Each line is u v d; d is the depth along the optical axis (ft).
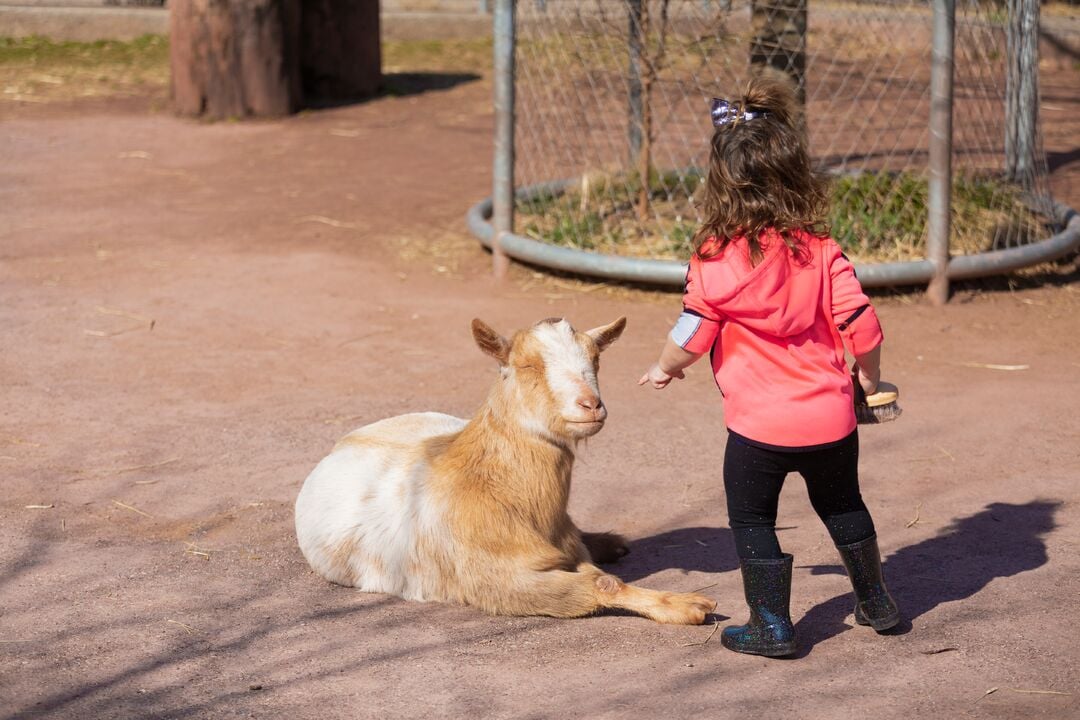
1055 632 13.12
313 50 53.16
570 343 13.28
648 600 13.46
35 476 18.21
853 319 12.21
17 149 43.88
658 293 28.02
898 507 17.04
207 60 49.42
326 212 35.78
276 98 50.06
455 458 14.06
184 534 16.29
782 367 12.30
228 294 28.09
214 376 22.88
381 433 15.55
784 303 12.11
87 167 41.42
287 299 27.78
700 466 18.76
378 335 25.38
